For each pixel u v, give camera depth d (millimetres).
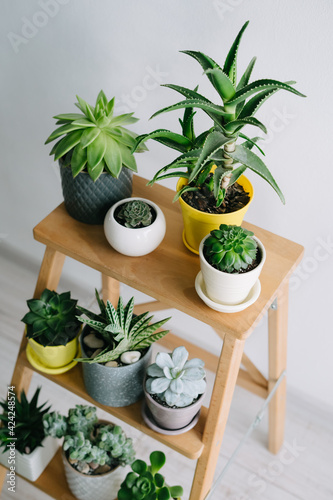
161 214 1031
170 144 988
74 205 1067
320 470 1622
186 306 961
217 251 869
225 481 1591
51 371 1180
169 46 1138
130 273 1014
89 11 1178
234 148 901
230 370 981
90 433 1276
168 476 1596
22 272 1981
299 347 1551
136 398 1126
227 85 805
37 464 1316
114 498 1325
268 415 1661
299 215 1251
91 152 986
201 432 1094
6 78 1428
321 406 1695
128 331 1074
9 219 1851
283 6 978
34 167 1617
